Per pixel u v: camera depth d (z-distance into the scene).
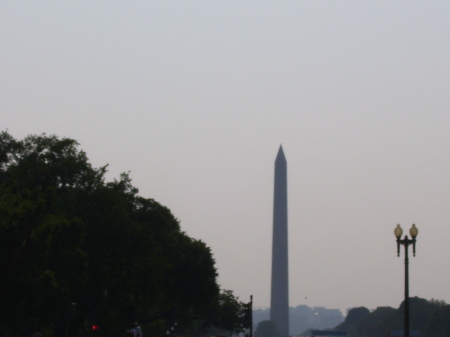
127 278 110.88
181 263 144.88
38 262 77.94
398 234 69.75
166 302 146.62
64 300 85.06
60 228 85.88
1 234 73.44
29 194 84.69
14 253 74.75
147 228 117.38
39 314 80.94
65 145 119.94
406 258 69.31
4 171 113.38
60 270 89.44
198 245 149.12
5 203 76.81
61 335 107.38
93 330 111.56
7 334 104.38
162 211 143.38
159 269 117.69
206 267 147.00
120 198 114.88
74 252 90.56
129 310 119.31
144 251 114.06
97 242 109.31
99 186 115.44
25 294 75.31
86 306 112.38
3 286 74.25
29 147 120.12
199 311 166.88
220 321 184.25
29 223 75.88
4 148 119.81
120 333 119.44
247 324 129.38
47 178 112.44
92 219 110.25
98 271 108.50
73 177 115.81
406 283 69.00
